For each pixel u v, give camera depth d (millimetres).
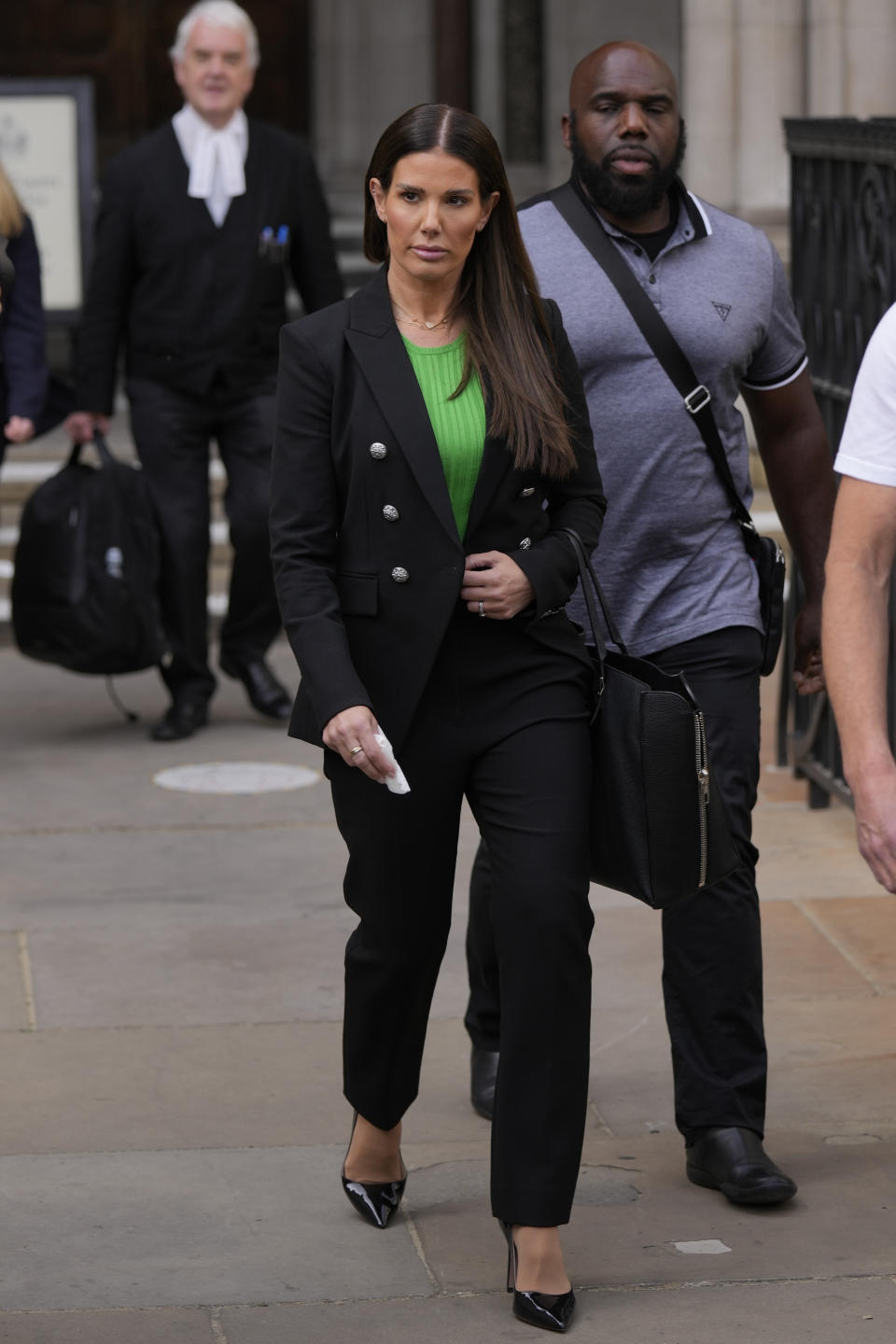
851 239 20203
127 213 24516
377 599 11602
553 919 11219
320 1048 15500
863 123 19375
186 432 24984
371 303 11836
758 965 13211
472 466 11578
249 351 24859
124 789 23000
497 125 49438
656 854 11531
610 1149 13859
